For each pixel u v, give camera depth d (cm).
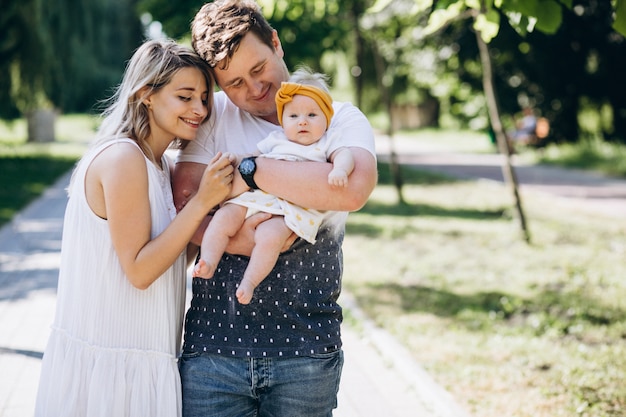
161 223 259
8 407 477
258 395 261
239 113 279
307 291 257
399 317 704
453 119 4041
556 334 642
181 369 263
